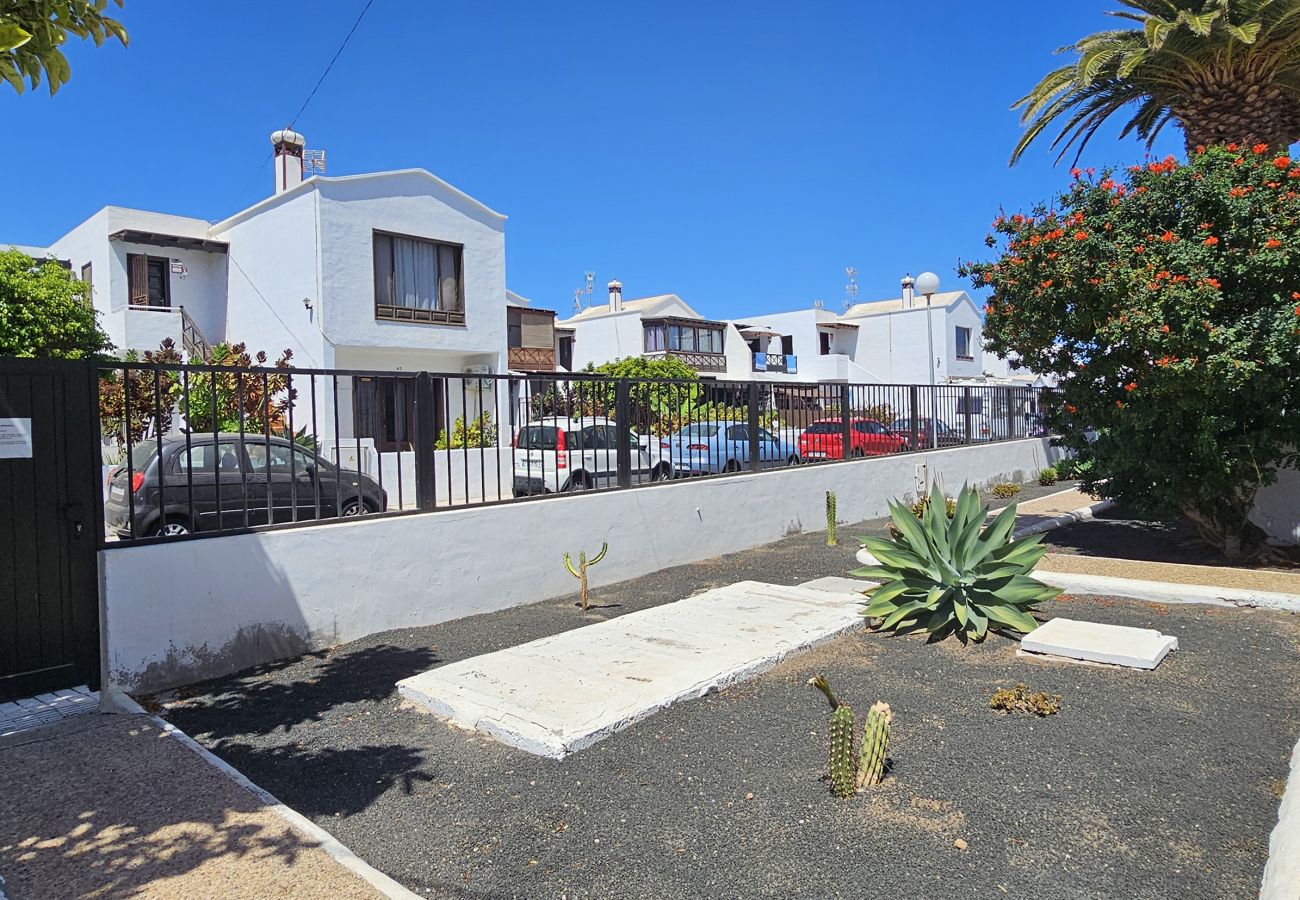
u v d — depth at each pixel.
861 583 8.25
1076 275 7.71
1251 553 8.64
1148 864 3.16
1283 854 2.99
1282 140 10.55
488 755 4.33
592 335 43.78
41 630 5.04
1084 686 5.15
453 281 21.84
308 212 19.11
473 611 7.24
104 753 4.27
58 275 14.55
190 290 21.47
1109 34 11.12
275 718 4.90
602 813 3.67
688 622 6.66
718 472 10.47
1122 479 8.96
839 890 3.04
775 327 48.34
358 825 3.62
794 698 5.10
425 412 7.05
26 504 4.97
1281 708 4.72
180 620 5.47
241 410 5.96
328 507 8.80
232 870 3.15
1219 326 7.07
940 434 15.67
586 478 8.66
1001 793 3.76
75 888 3.02
